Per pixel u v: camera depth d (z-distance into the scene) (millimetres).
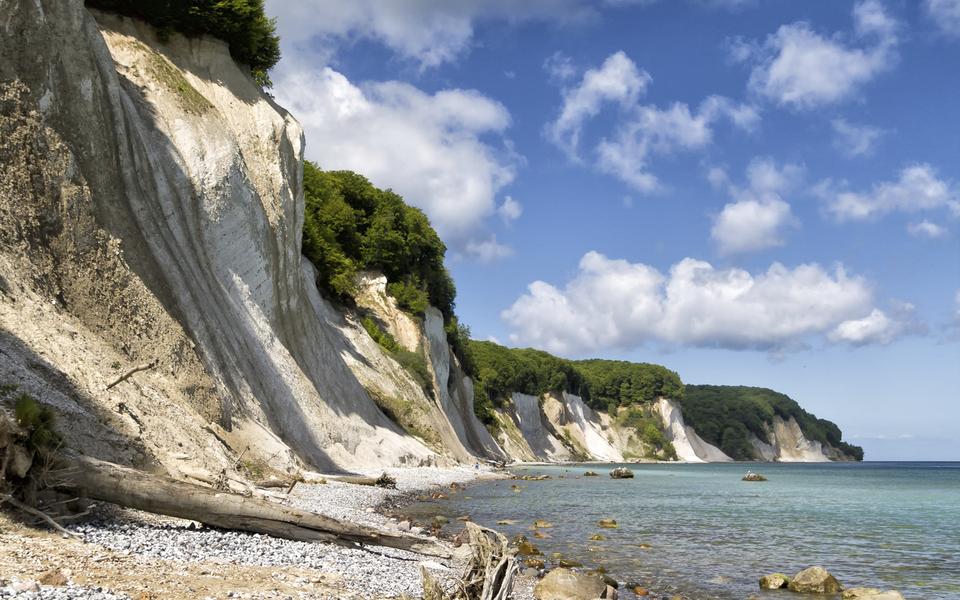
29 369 14133
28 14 20625
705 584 14594
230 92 35344
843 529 24781
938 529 25031
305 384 33719
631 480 60531
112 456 13328
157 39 32844
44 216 19453
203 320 25500
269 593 7859
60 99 21328
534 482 51438
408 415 53188
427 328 76250
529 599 12117
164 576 7859
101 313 19906
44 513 9094
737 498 40000
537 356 152625
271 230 34594
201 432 19453
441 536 18031
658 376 177125
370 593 9086
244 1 35344
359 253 71812
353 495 24453
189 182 28688
